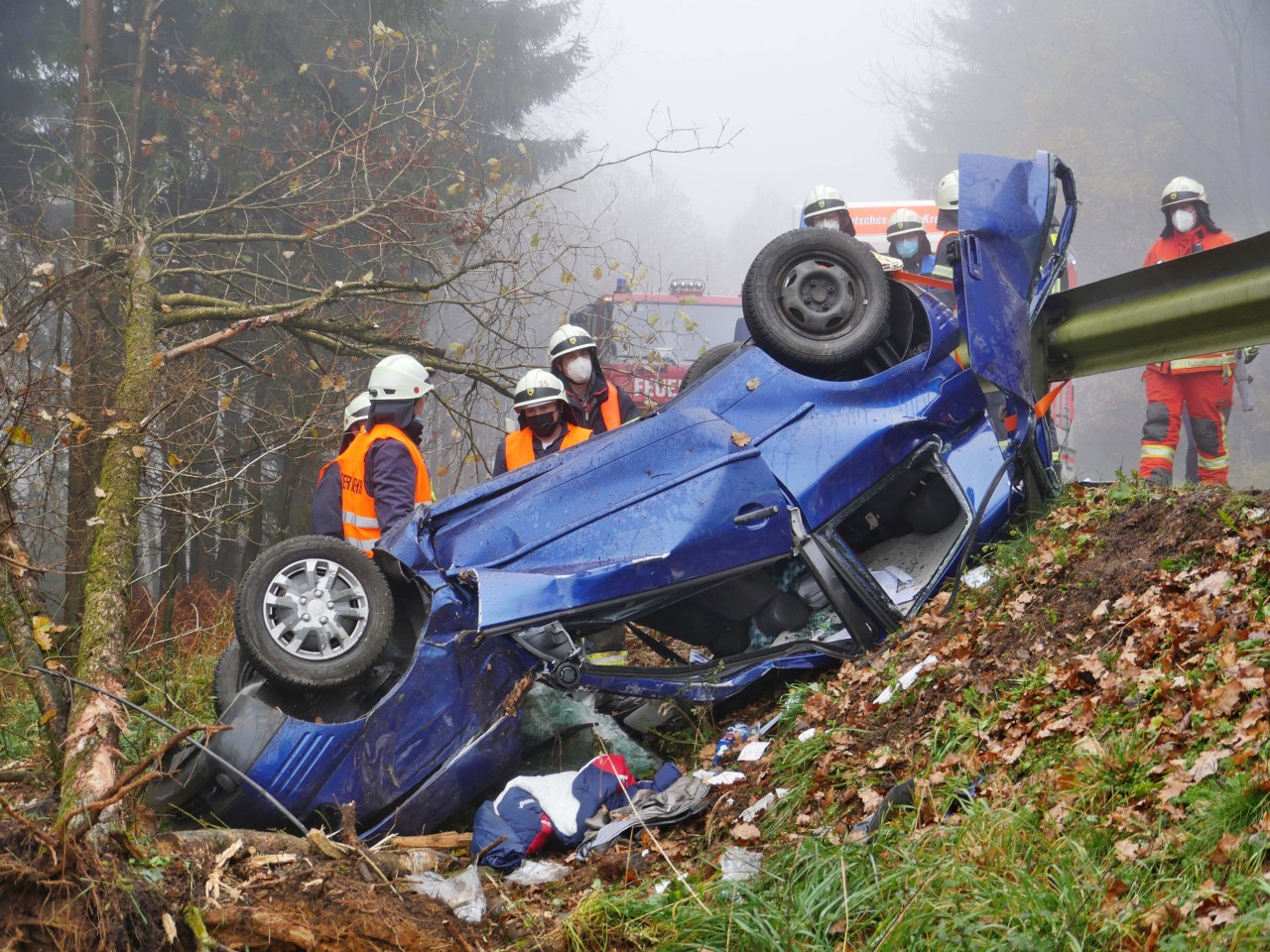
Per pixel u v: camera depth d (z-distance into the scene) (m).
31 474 7.12
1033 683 4.25
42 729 5.19
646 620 5.76
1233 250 5.21
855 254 5.70
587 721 5.32
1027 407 5.89
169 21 15.79
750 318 5.73
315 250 13.84
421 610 5.20
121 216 9.62
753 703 5.62
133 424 6.71
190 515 7.81
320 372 9.73
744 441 5.47
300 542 4.81
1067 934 2.88
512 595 4.83
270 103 14.88
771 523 5.34
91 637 5.36
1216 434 8.55
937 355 5.77
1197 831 3.07
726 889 3.69
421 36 11.60
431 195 10.20
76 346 8.44
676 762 5.36
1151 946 2.75
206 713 6.62
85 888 3.27
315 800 4.60
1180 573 4.46
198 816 4.60
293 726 4.58
